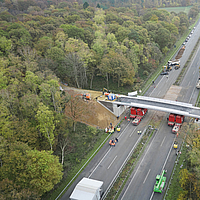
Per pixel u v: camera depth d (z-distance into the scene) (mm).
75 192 51562
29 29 121438
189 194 44094
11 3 181875
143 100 90875
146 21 174750
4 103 62812
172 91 106500
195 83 110500
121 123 86562
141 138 75250
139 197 53375
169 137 74125
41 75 79750
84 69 105125
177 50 160250
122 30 133750
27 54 95125
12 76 80688
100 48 114188
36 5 190250
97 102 93438
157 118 86750
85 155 70312
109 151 71188
